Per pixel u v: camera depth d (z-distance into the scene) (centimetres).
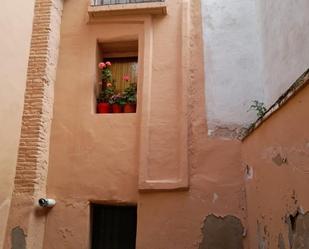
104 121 516
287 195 312
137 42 559
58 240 479
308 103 262
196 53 534
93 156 504
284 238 322
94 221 504
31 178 470
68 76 543
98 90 554
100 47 572
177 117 506
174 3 558
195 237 459
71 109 528
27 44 429
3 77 374
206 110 507
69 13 573
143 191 479
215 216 462
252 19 540
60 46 558
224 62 525
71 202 491
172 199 474
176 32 544
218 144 490
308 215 270
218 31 539
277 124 332
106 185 491
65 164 506
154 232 465
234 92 511
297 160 287
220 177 476
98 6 550
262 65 511
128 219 503
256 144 408
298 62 374
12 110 391
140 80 529
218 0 554
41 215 480
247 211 452
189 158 489
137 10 548
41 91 502
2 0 373
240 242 450
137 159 495
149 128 505
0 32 368
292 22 390
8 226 452
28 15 434
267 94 486
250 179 437
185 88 512
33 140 484
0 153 368
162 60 534
